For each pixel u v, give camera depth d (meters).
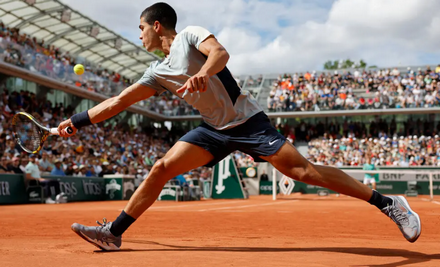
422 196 23.19
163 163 3.29
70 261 2.75
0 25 20.50
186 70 3.16
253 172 25.20
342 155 28.58
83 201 16.70
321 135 31.69
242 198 18.98
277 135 3.18
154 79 3.41
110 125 27.97
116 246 3.34
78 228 3.20
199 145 3.28
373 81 32.28
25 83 23.69
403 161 27.47
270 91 34.19
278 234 4.84
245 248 3.51
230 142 3.25
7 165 14.30
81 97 27.31
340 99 30.89
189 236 4.59
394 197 3.25
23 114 3.91
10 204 13.61
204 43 2.96
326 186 3.16
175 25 3.35
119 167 19.66
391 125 30.70
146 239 4.26
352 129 31.17
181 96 3.29
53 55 23.61
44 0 20.25
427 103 29.62
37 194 14.45
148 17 3.30
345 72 33.41
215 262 2.71
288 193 21.77
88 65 26.61
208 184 21.02
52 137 20.67
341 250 3.35
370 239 4.30
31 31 23.28
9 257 2.92
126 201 17.17
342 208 11.05
